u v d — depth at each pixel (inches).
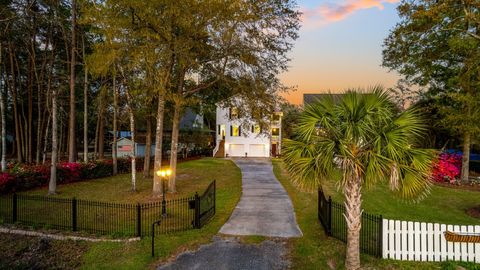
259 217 422.9
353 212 246.7
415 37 749.3
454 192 605.9
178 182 748.0
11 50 941.2
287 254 295.0
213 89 706.2
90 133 1776.6
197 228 373.1
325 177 240.2
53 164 605.9
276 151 1653.5
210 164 1187.9
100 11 470.9
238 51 541.3
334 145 231.8
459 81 664.4
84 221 415.5
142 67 525.7
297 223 392.2
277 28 534.9
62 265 303.1
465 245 267.6
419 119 233.1
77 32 852.0
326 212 343.3
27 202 524.1
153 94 580.1
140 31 474.0
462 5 629.3
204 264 278.8
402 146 219.5
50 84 964.6
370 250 287.3
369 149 232.1
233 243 324.2
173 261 286.8
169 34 476.1
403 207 471.5
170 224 398.0
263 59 560.7
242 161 1333.7
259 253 299.0
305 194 585.9
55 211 465.1
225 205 500.4
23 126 1230.9
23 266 304.0
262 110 582.2
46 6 839.7
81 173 779.4
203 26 488.1
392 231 276.1
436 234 271.4
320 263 269.7
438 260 269.6
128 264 285.9
